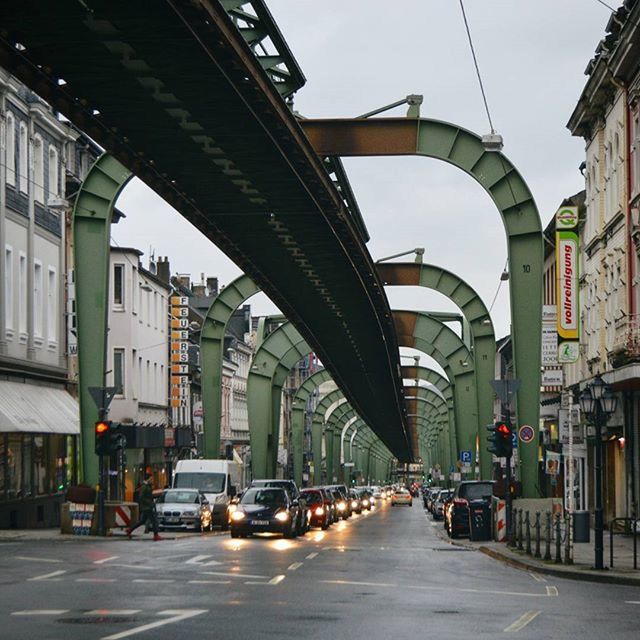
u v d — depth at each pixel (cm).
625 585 3038
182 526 6053
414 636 1828
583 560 3725
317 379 12812
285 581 2819
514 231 4647
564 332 5275
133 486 9419
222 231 5347
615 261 5919
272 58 3984
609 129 6078
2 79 5766
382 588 2700
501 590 2744
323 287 6638
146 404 9850
